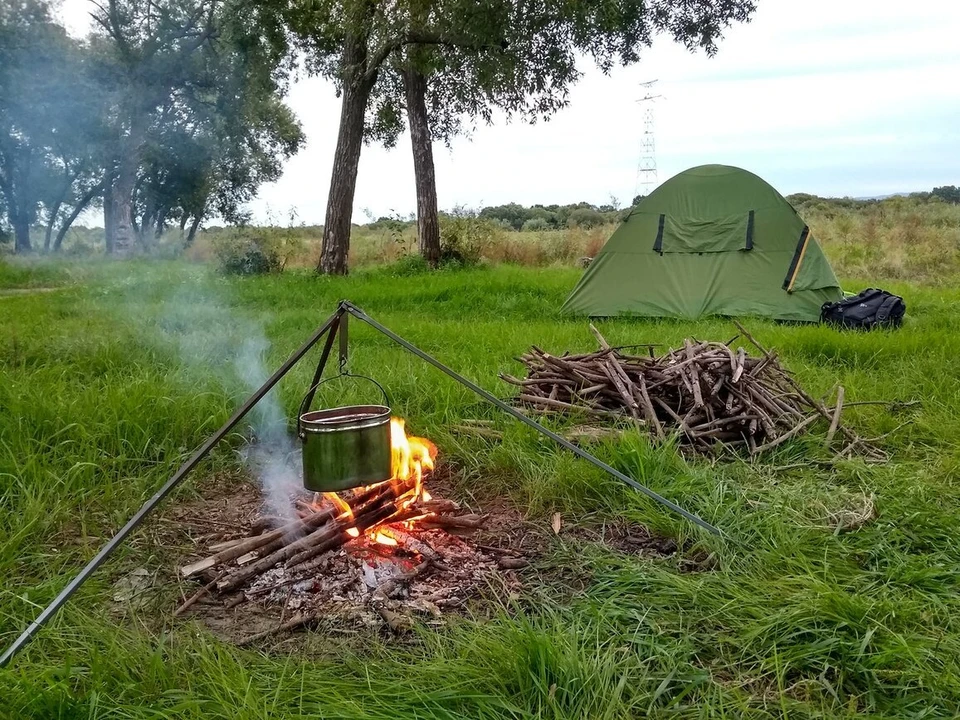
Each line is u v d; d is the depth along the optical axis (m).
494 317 9.86
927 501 3.55
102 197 35.78
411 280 14.30
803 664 2.39
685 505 3.54
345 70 15.57
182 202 32.50
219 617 2.75
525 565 3.09
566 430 4.37
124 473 4.08
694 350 4.84
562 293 12.02
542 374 4.96
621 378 4.65
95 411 4.55
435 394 5.22
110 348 6.48
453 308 10.66
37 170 31.16
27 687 2.17
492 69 14.05
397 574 2.94
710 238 9.75
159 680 2.29
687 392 4.57
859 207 34.62
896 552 3.04
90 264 21.17
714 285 9.62
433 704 2.17
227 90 28.91
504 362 6.33
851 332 7.94
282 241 19.98
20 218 31.88
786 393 4.88
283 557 2.99
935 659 2.36
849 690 2.30
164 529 3.49
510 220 40.53
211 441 2.89
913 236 21.48
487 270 17.33
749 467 4.00
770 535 3.21
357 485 2.90
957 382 5.64
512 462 4.07
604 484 3.72
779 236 9.52
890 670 2.31
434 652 2.44
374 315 9.80
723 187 9.84
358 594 2.85
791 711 2.19
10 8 27.78
